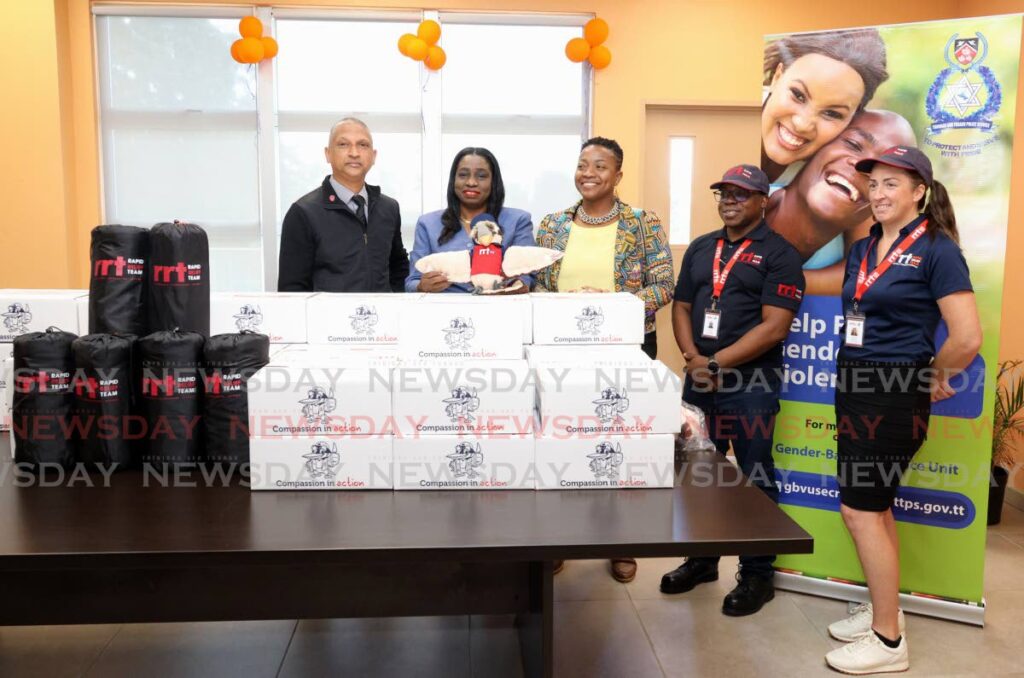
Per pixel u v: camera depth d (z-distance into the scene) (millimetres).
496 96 4844
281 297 1943
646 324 2783
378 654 2254
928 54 2330
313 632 2383
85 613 1469
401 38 4477
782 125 2566
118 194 4766
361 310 1900
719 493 1526
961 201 2324
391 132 4809
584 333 1784
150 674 2123
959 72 2293
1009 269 3691
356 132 2861
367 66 4762
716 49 4793
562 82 4867
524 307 1774
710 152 4957
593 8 4734
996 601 2607
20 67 4367
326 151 2941
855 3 4773
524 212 2873
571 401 1510
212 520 1374
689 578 2672
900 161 1987
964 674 2156
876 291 2076
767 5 4773
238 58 4496
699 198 4996
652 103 4805
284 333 1902
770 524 1368
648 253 2828
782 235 2600
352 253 2900
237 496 1495
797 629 2406
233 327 1893
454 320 1666
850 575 2594
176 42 4672
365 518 1386
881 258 2107
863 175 2436
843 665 2143
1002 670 2180
